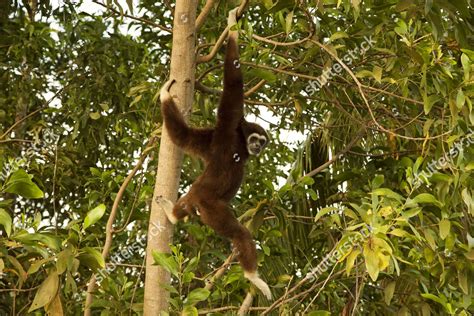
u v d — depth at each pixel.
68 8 15.88
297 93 13.42
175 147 9.70
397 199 8.99
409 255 9.88
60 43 15.82
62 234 10.48
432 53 10.66
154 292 9.51
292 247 12.76
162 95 9.66
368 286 12.41
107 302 9.75
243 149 10.22
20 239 8.15
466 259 9.80
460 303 9.65
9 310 12.53
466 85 9.64
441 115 11.64
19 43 15.38
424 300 11.00
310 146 12.89
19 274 8.39
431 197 9.12
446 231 9.35
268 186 10.98
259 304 11.96
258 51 11.90
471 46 12.16
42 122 14.09
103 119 14.77
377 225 8.59
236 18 9.79
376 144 14.66
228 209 9.89
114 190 13.14
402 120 13.16
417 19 11.14
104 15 15.27
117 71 15.52
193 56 9.91
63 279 10.41
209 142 9.98
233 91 9.88
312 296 12.32
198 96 13.27
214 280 10.48
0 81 15.88
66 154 14.96
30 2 17.27
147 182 13.54
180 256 9.03
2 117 14.71
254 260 9.62
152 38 15.75
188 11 9.84
